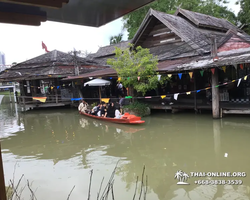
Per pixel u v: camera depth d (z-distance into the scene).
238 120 10.59
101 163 6.56
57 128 11.90
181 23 15.74
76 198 4.72
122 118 11.41
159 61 15.23
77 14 2.86
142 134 9.48
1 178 1.72
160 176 5.52
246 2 20.17
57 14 2.81
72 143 8.88
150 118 12.48
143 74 11.53
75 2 2.55
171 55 14.76
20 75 18.94
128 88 13.70
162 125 10.78
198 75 13.31
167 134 9.28
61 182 5.50
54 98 19.16
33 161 7.12
